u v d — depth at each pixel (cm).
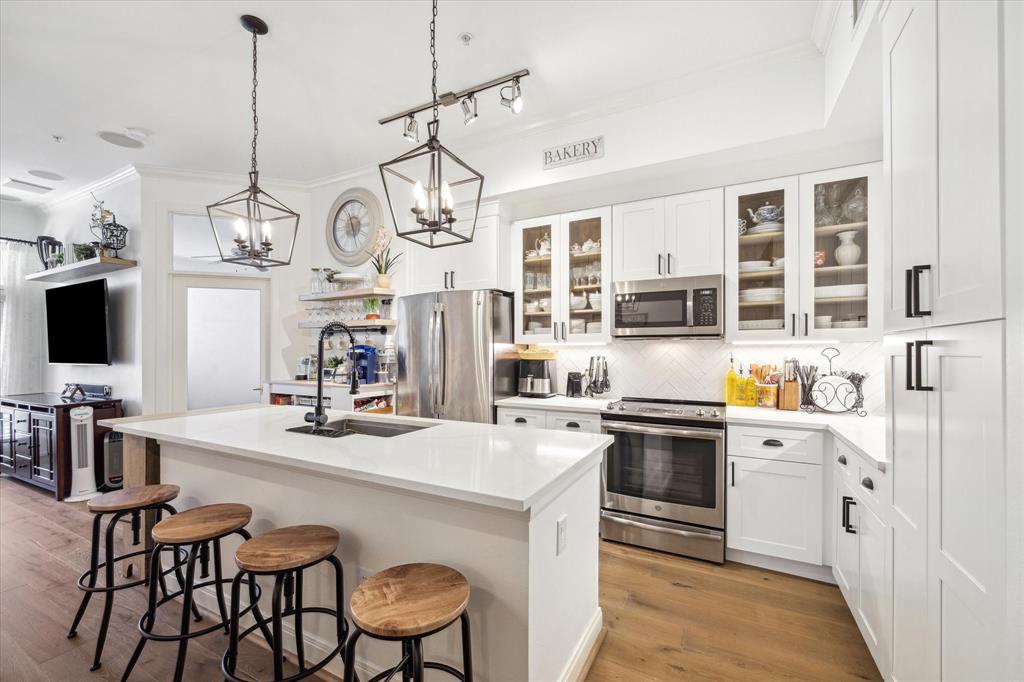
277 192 475
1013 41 86
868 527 181
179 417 261
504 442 196
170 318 442
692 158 292
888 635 159
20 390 522
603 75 280
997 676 92
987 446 95
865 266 267
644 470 298
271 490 197
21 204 536
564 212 362
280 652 145
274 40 252
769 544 263
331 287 446
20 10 228
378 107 322
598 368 368
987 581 96
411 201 417
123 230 444
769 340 288
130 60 271
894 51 147
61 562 280
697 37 246
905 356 140
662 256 318
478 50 258
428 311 379
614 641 203
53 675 181
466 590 131
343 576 172
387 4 223
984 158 96
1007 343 88
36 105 322
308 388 418
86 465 407
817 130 255
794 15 229
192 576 165
